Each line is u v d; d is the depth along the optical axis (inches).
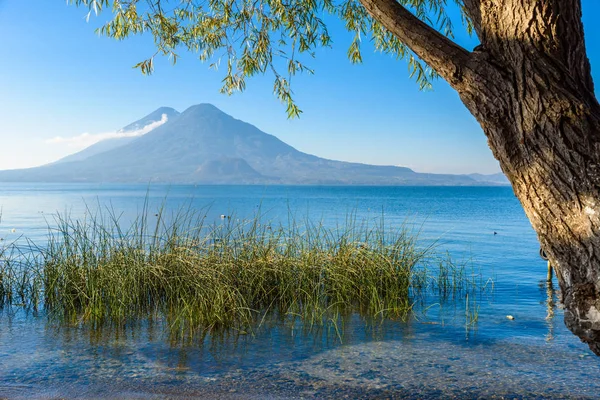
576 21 83.4
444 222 1112.8
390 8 93.7
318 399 165.0
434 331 251.3
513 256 563.2
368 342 230.5
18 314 280.7
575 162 76.9
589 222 75.0
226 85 239.9
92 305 275.0
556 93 78.8
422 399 165.5
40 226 854.5
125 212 1256.2
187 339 232.1
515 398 166.7
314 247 354.9
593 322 75.4
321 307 299.4
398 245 371.2
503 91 83.2
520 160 82.4
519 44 82.0
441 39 90.0
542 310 302.2
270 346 222.2
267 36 225.0
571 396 167.8
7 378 180.7
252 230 357.4
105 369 190.9
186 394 167.6
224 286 284.8
